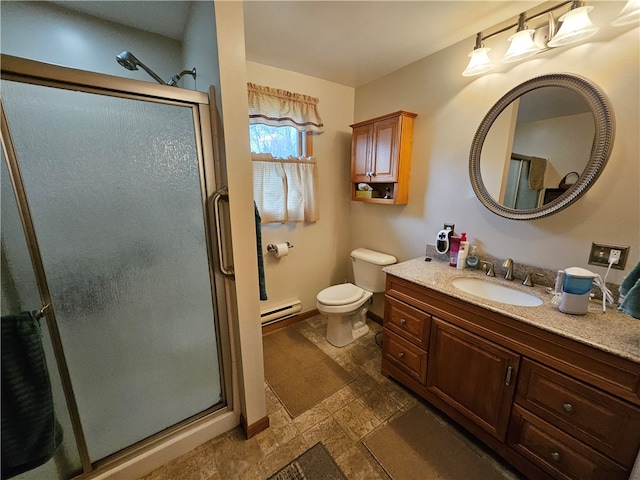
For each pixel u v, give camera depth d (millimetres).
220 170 1199
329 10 1394
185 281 1231
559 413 1044
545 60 1357
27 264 894
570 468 1033
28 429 876
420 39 1681
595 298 1272
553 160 1348
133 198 1051
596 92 1187
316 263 2670
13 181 834
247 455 1322
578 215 1311
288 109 2129
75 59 1497
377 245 2516
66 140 900
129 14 1480
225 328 1373
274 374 1909
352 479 1215
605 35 1166
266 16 1442
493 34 1472
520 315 1142
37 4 1362
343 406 1623
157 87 1017
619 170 1176
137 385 1196
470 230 1778
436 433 1441
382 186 2387
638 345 914
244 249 1244
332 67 2088
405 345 1677
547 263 1446
